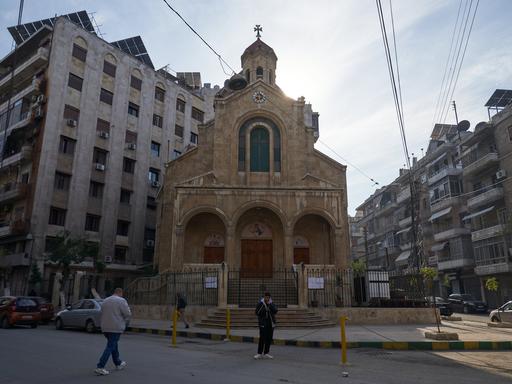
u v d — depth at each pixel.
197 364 9.31
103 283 35.53
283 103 29.23
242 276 27.48
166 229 29.03
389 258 59.62
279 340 14.08
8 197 33.53
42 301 22.80
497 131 38.44
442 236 45.19
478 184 42.03
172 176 29.84
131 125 40.44
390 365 9.93
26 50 39.44
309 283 21.05
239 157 28.52
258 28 36.94
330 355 11.55
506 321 20.67
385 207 61.19
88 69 37.28
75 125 35.31
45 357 9.75
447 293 46.47
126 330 18.47
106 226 36.28
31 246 31.11
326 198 26.42
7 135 37.34
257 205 26.22
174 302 21.92
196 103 49.00
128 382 7.10
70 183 34.31
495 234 36.69
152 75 43.72
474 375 8.77
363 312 20.05
